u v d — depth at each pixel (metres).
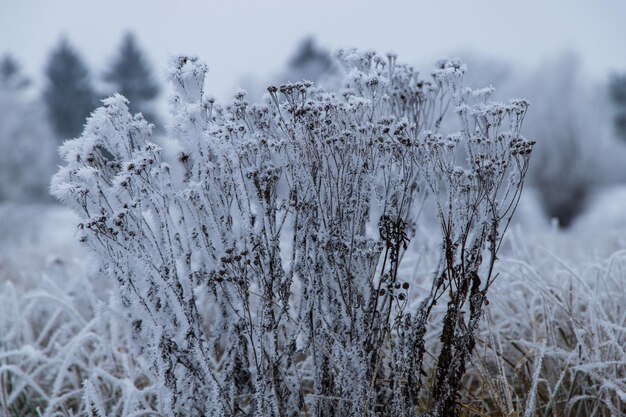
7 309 4.97
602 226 18.56
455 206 2.64
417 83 3.20
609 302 3.88
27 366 4.44
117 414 3.57
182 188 2.77
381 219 2.65
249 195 2.66
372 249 2.69
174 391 2.63
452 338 2.67
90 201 2.59
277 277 2.69
